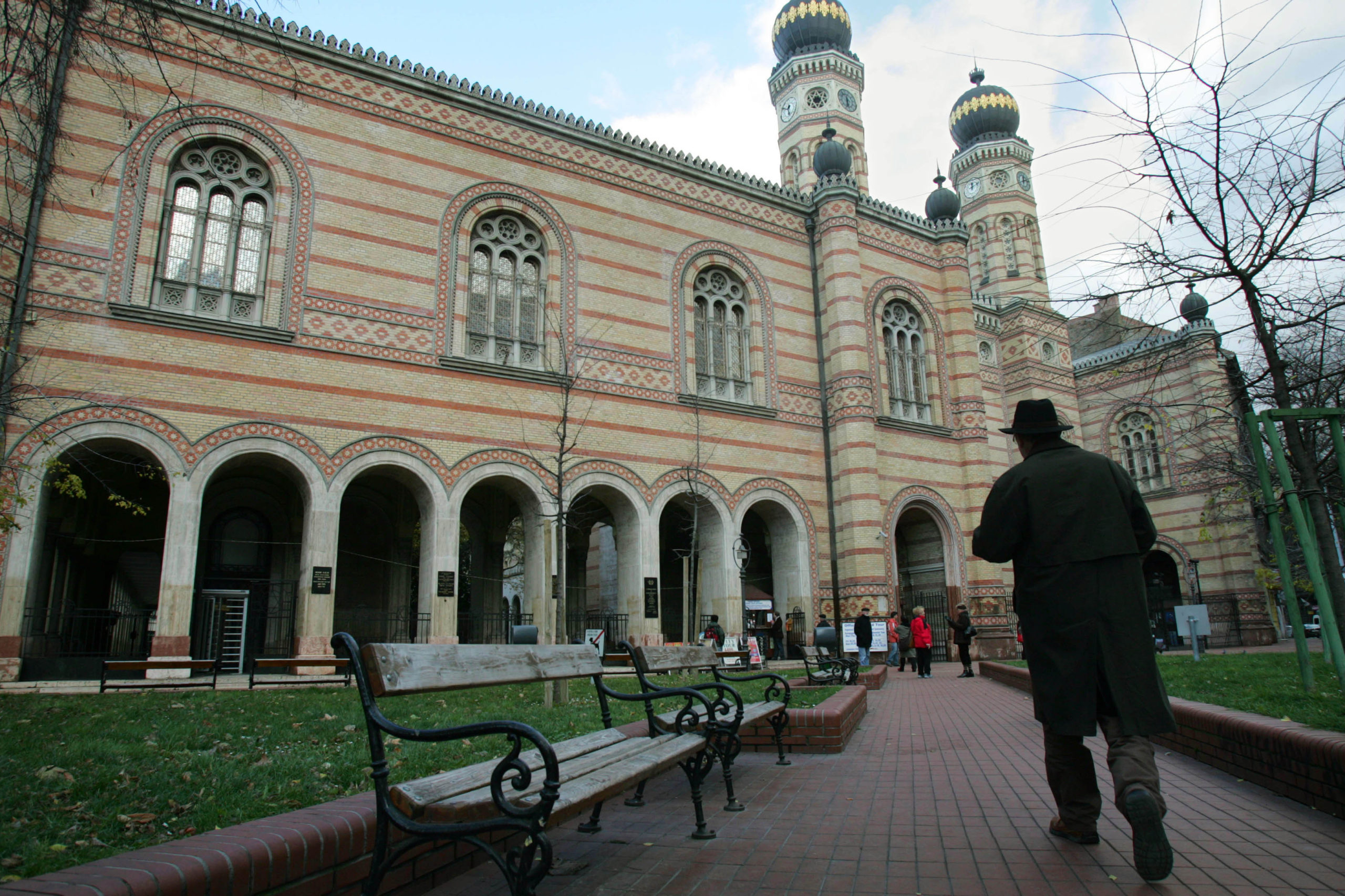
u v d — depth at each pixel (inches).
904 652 978.7
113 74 676.1
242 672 822.5
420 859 166.2
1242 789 233.8
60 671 609.0
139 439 634.8
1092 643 167.8
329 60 782.5
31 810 189.2
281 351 706.8
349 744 295.4
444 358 778.8
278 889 134.8
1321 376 426.9
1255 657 687.1
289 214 738.8
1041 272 1749.5
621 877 169.8
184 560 636.1
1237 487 1019.9
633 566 869.8
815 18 1711.4
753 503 967.0
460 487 767.1
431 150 825.5
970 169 1844.2
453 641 732.7
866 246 1138.0
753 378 1012.5
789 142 1705.2
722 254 1018.7
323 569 688.4
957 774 271.6
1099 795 184.2
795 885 160.9
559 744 202.5
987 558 191.0
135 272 660.7
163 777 224.8
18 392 510.3
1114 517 173.5
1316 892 148.4
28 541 587.2
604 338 895.7
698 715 237.8
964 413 1161.4
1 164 569.3
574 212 908.0
